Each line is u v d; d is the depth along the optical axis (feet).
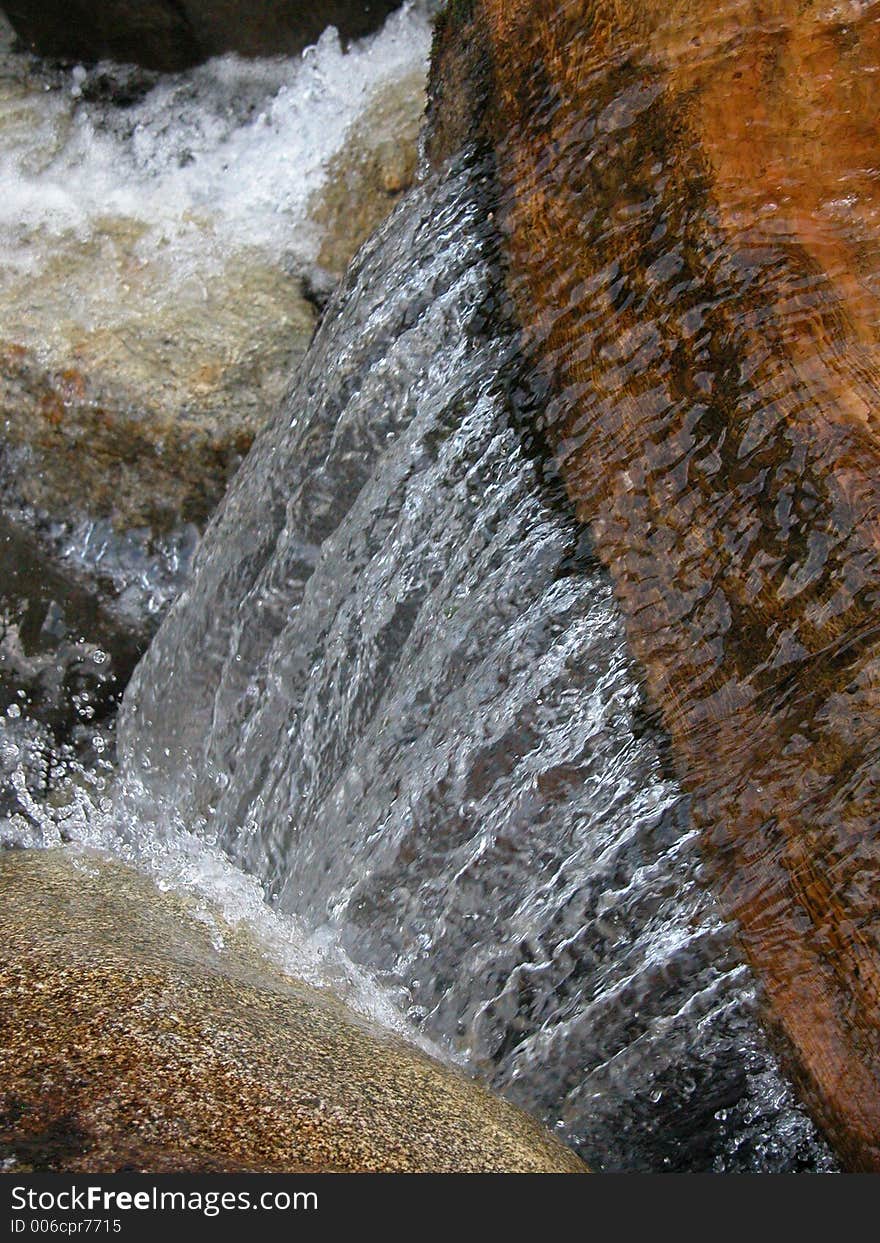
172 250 15.90
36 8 17.57
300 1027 8.14
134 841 12.44
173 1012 7.66
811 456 7.86
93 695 14.57
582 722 9.07
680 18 9.59
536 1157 7.54
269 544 13.00
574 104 10.14
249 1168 6.35
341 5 16.46
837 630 7.55
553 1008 8.77
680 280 8.94
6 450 15.35
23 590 14.99
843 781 7.42
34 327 15.26
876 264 8.56
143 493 14.90
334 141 16.02
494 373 10.56
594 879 8.72
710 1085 8.32
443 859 9.62
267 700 12.33
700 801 8.29
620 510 9.09
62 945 8.46
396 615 10.93
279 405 13.85
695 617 8.43
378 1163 6.69
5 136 17.12
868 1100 7.32
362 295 12.49
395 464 11.30
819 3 9.37
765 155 9.05
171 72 17.28
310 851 11.02
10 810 13.53
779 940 7.79
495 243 10.85
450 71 12.02
